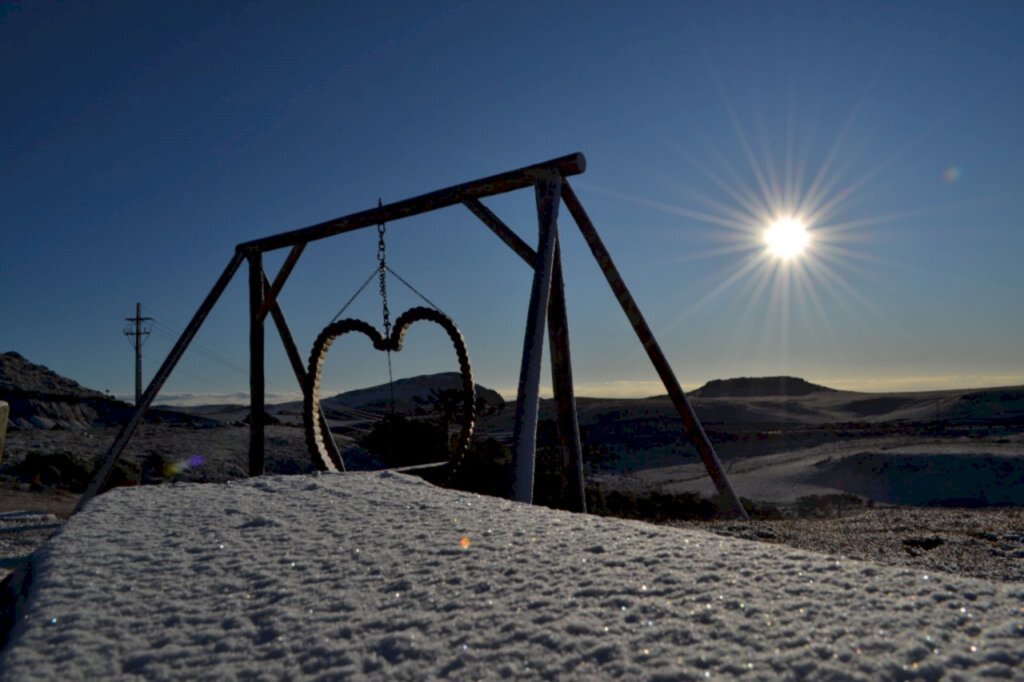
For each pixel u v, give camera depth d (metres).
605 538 2.57
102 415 38.88
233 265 9.79
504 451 17.12
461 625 1.79
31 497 12.95
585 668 1.53
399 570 2.28
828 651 1.55
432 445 18.62
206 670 1.65
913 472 59.22
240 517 3.25
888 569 2.09
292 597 2.08
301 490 4.04
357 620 1.87
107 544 2.75
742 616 1.75
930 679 1.42
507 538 2.62
